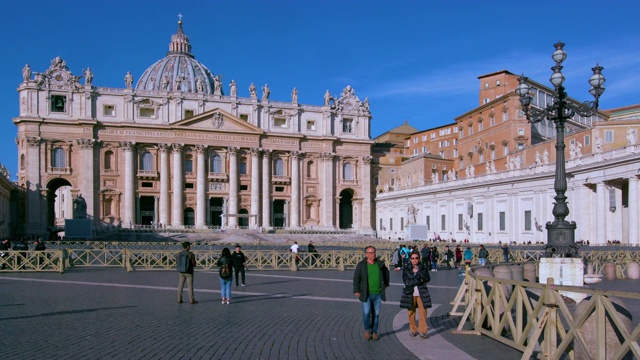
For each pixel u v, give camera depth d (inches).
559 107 865.5
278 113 4458.7
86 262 1657.2
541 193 2502.5
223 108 4296.3
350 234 4138.8
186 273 826.2
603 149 2524.6
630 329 388.2
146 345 525.3
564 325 495.2
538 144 2992.1
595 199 2285.9
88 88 3961.6
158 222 4106.8
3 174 3073.3
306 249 2351.1
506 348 525.0
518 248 2020.2
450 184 3334.2
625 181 2138.3
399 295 959.0
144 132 4065.0
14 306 776.3
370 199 4660.4
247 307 791.7
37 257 1391.5
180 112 4170.8
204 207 4170.8
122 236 3344.0
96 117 4010.8
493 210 2876.5
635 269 1328.7
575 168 2308.1
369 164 4682.6
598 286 1122.0
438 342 551.2
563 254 831.1
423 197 3695.9
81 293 936.3
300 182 4480.8
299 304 829.8
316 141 4532.5
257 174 4320.9
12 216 3818.9
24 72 3878.0
